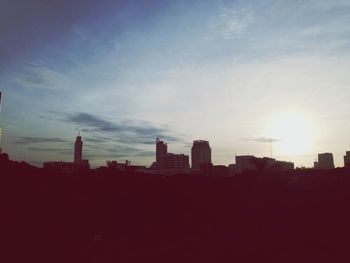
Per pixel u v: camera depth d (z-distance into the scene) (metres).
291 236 25.83
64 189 35.62
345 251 20.83
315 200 40.19
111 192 38.56
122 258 19.25
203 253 20.84
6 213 24.84
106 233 25.47
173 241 24.34
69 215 28.61
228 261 19.02
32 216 25.91
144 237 25.41
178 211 36.00
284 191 45.28
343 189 42.94
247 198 43.47
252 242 23.97
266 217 34.56
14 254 17.89
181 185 46.44
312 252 20.75
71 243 21.53
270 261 19.02
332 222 30.23
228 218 34.41
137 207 35.19
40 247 19.72
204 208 38.22
